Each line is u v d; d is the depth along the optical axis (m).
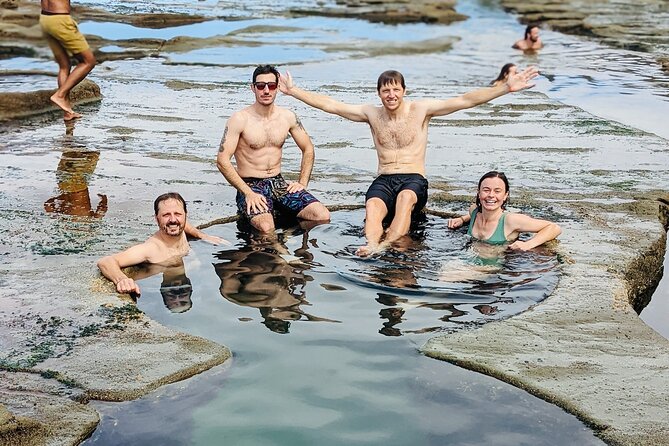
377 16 23.08
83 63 11.50
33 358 4.56
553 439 3.89
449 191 8.05
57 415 4.02
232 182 7.23
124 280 5.60
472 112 12.03
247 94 13.34
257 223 6.96
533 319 5.15
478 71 16.05
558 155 9.51
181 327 5.05
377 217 6.98
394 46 19.08
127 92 13.36
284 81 7.69
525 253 6.34
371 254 6.36
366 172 8.82
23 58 15.83
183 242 6.38
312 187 8.20
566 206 7.52
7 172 8.55
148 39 18.05
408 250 6.45
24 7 18.98
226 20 21.28
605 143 10.11
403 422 4.01
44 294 5.39
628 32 21.36
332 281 5.82
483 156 9.47
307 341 4.87
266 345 4.82
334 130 10.84
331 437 3.87
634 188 8.16
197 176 8.52
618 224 7.04
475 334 4.94
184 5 22.97
